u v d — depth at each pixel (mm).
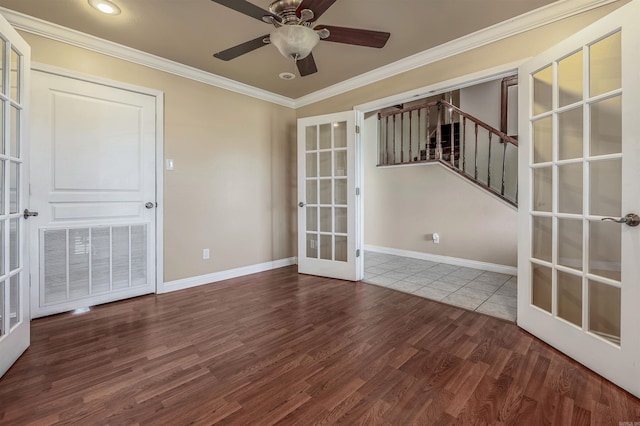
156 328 2266
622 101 1560
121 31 2484
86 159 2633
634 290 1500
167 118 3092
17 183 1888
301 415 1372
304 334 2176
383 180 5316
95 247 2693
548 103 2037
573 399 1473
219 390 1547
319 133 3752
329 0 1563
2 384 1579
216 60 3012
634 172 1513
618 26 1564
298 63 2254
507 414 1372
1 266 1739
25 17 2264
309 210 3877
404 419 1347
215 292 3111
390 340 2086
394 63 3035
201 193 3361
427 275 3812
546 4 2133
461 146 4844
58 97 2490
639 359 1470
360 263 3574
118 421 1328
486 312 2588
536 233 2162
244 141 3748
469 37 2535
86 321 2383
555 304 1966
